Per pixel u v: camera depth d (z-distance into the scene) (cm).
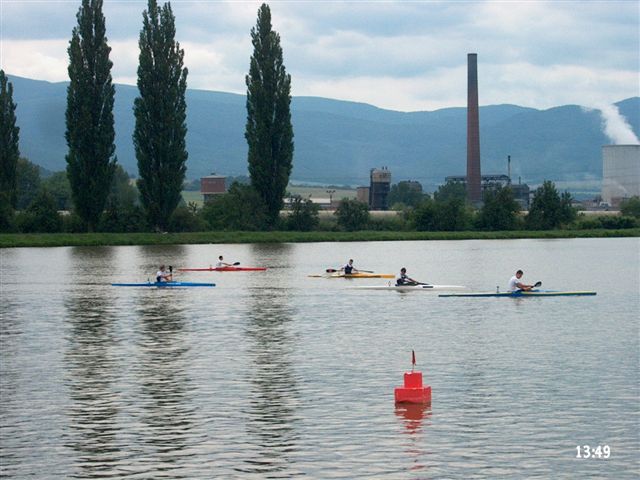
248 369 5938
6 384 5538
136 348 6775
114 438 4416
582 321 8181
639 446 4253
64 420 4722
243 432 4494
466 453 4169
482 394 5200
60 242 19938
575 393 5212
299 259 16675
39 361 6272
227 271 13862
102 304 9600
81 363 6188
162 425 4622
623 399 5069
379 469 3975
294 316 8588
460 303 9625
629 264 15475
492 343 6950
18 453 4203
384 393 5244
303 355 6444
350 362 6169
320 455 4150
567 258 17062
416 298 10119
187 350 6669
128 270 14012
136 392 5306
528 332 7519
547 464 4025
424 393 5019
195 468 4000
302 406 4959
